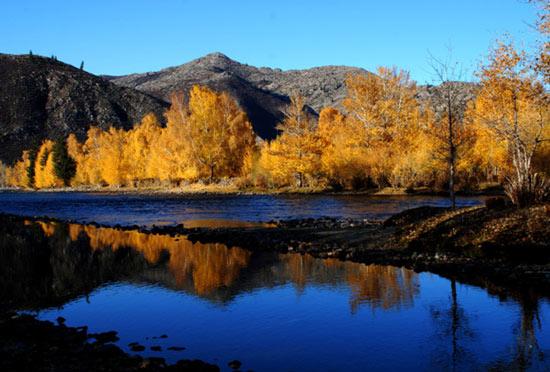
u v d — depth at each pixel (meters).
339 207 38.28
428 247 18.00
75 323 11.01
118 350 8.90
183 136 66.94
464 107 25.31
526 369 8.24
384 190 53.59
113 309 12.02
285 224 27.55
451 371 8.22
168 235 25.06
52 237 24.80
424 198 46.06
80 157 101.44
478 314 11.03
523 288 12.88
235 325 10.62
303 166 58.53
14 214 39.09
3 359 8.45
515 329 10.07
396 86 57.94
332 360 8.69
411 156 53.16
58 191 94.75
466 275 14.49
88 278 15.55
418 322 10.63
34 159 117.31
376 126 57.62
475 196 46.66
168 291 13.63
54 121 180.38
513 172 41.47
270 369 8.30
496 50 23.16
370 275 15.03
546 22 17.45
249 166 65.44
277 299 12.60
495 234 16.55
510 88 23.06
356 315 11.19
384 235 20.97
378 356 8.86
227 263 17.36
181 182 70.56
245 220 30.73
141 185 81.94
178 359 8.69
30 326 10.48
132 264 17.56
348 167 56.81
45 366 8.11
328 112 71.88
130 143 85.69
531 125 24.83
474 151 50.12
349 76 60.06
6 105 182.50
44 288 14.36
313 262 17.25
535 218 16.61
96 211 40.31
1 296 13.55
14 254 19.89
